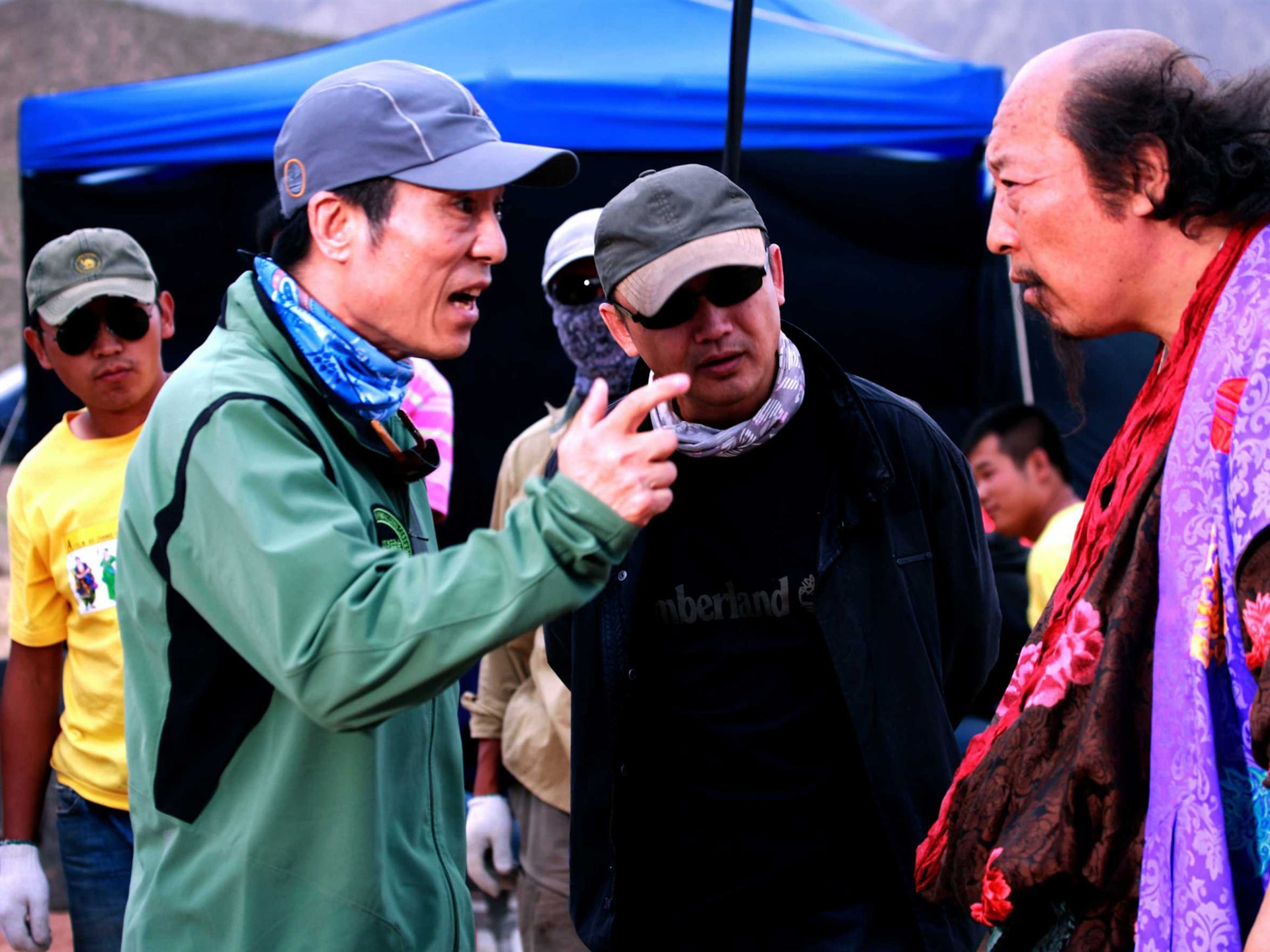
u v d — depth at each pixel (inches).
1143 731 51.0
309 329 61.7
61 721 105.7
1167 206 50.5
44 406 189.9
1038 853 51.6
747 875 80.7
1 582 361.1
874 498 78.3
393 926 61.7
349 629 52.5
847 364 189.9
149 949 62.7
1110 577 53.1
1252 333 47.8
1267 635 45.4
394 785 63.9
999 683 134.6
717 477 80.8
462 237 61.3
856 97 176.7
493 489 184.4
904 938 79.4
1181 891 47.3
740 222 75.8
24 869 104.7
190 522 57.2
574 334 110.6
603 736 83.5
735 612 80.7
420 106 61.4
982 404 190.4
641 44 180.9
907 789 77.4
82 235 101.3
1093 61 52.4
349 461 63.5
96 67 778.8
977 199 186.1
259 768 60.4
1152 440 53.2
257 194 187.5
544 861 108.8
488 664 118.5
